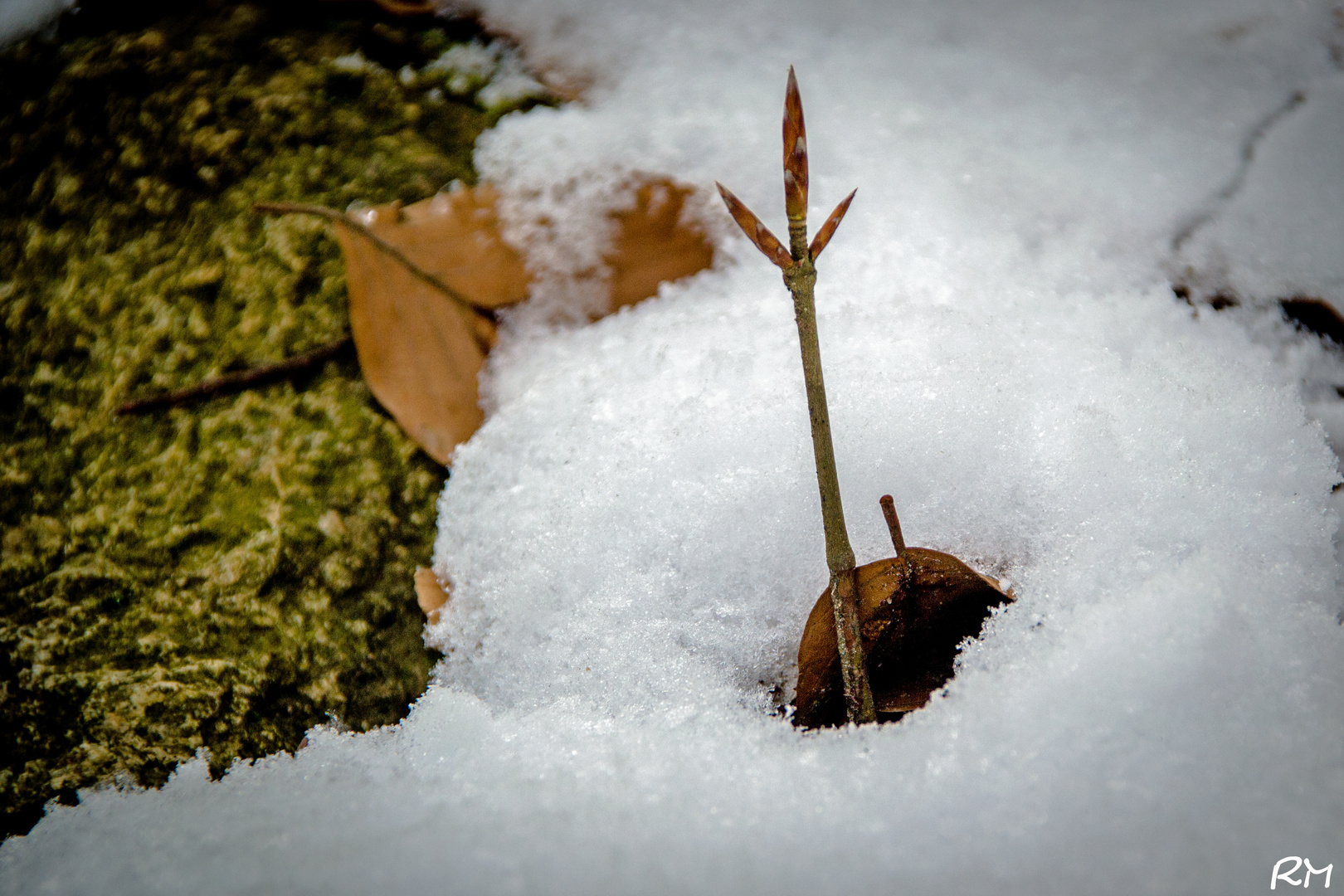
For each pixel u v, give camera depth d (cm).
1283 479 62
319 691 63
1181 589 60
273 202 66
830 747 59
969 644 60
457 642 63
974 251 66
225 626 63
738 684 61
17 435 65
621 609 62
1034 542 62
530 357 65
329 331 65
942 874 57
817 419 59
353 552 64
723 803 58
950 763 58
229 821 59
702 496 62
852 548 62
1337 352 65
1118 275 66
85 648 63
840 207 57
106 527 64
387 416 65
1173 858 57
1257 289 65
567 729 60
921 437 62
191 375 65
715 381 63
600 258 66
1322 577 61
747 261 66
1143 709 58
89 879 58
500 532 63
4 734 63
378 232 65
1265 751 58
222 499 64
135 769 62
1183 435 62
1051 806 57
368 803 59
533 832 58
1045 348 64
